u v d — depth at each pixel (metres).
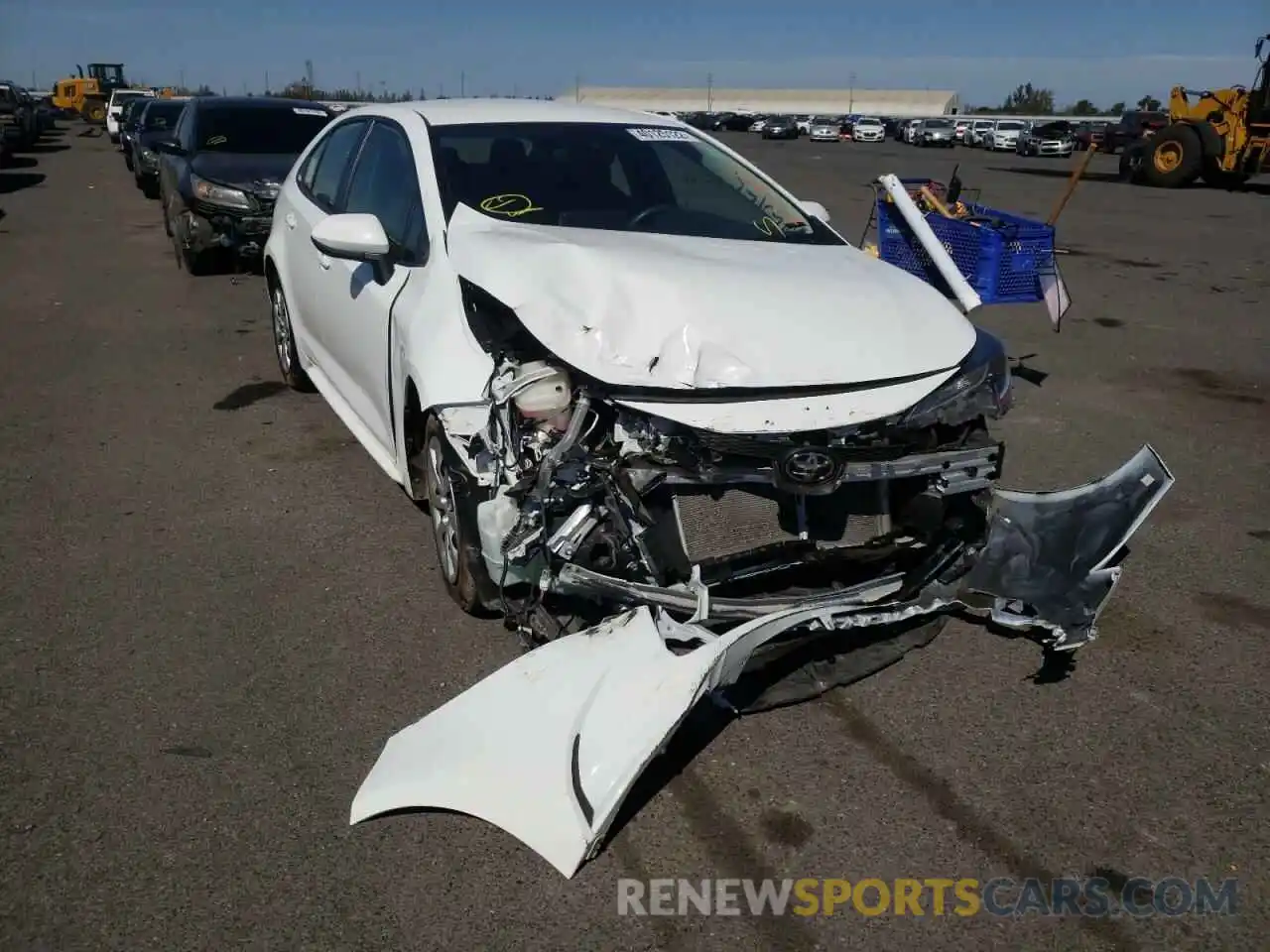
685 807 3.03
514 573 3.32
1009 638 3.96
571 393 3.27
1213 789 3.14
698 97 117.44
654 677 2.89
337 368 5.31
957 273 6.11
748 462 3.13
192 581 4.26
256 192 10.52
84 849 2.80
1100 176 28.62
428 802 2.94
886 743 3.33
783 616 3.11
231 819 2.93
